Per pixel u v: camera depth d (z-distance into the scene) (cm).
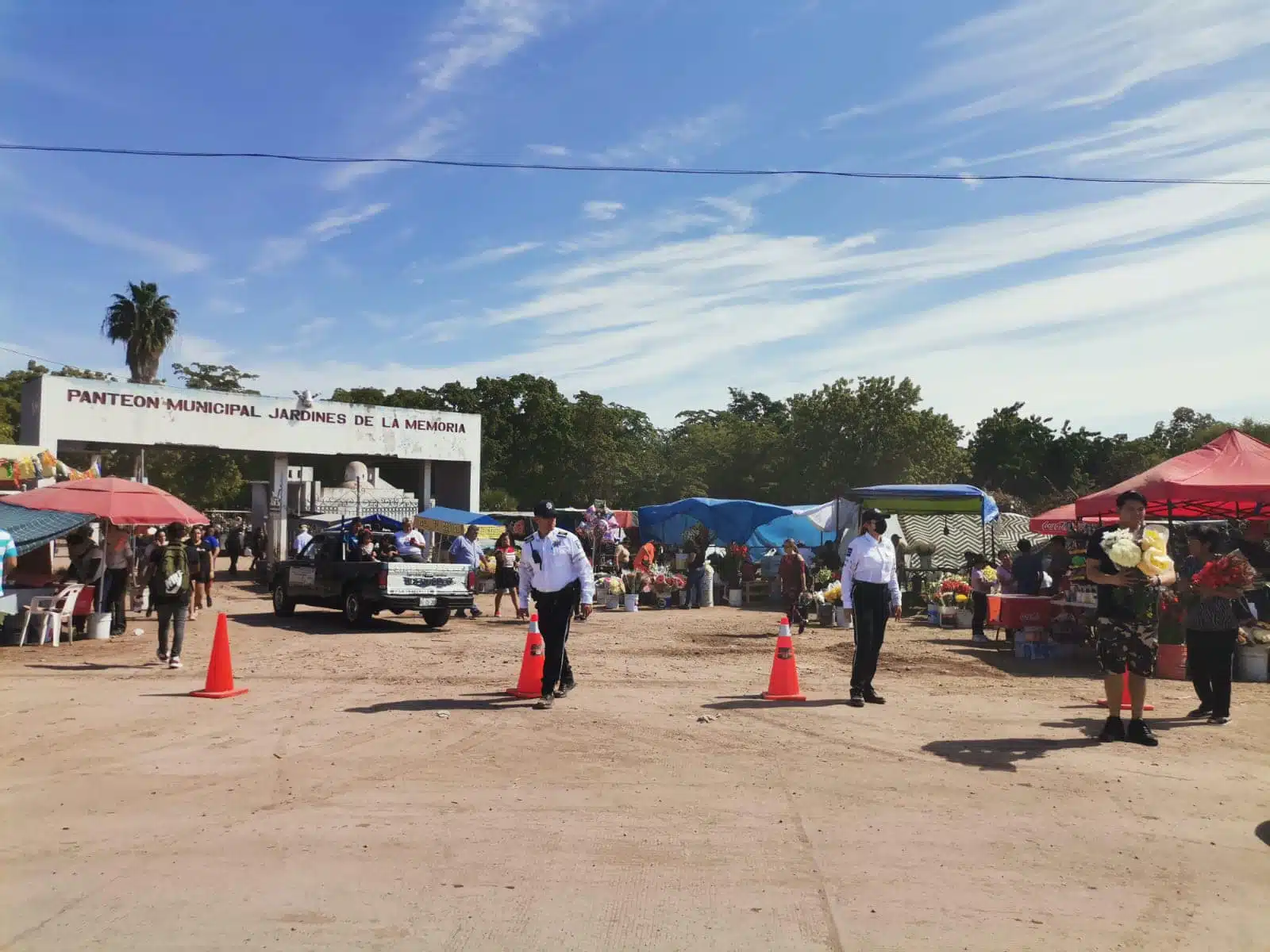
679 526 3020
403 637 1653
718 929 430
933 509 2233
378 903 457
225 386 6062
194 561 1970
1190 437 6525
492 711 938
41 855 521
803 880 490
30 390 3130
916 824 582
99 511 1577
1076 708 973
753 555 2916
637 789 655
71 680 1149
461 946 412
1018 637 1419
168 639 1534
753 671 1244
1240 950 415
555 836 556
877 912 449
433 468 4209
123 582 1659
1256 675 1195
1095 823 586
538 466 6184
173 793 642
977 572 1689
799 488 5800
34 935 419
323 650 1466
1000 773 703
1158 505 1644
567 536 979
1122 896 472
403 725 867
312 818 589
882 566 981
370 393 6172
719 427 7556
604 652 1453
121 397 3184
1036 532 2311
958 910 453
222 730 846
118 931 423
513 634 1716
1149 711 964
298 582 1972
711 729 855
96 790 649
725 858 521
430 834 559
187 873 494
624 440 7081
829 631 1800
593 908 453
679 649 1501
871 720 898
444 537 3184
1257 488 1264
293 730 846
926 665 1323
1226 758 751
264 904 455
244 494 6209
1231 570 884
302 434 3597
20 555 1644
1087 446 6525
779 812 604
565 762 732
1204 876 502
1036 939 422
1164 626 1193
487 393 6312
